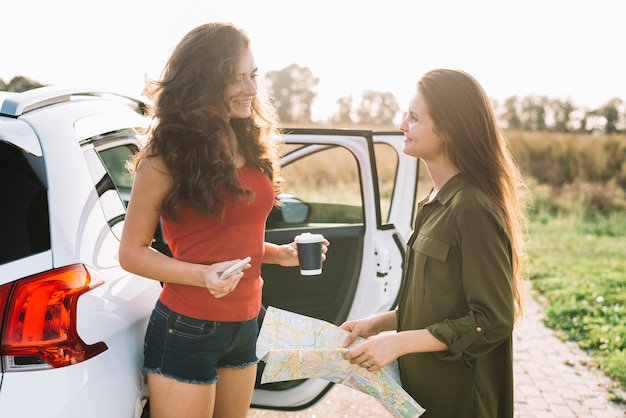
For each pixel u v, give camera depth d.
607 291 6.59
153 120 1.95
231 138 2.00
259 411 3.79
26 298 1.67
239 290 2.03
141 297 2.10
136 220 1.88
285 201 3.54
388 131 3.37
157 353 1.98
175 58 1.95
